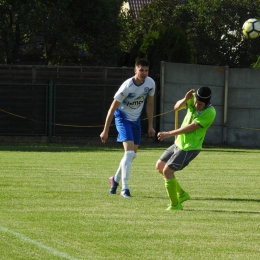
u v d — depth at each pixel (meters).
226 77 63.44
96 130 62.00
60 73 61.88
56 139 61.69
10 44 74.31
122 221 19.78
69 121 61.78
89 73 62.09
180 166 22.39
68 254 15.31
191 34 98.00
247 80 63.84
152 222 19.72
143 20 100.50
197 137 22.59
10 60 78.38
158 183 30.17
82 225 18.97
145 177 32.69
